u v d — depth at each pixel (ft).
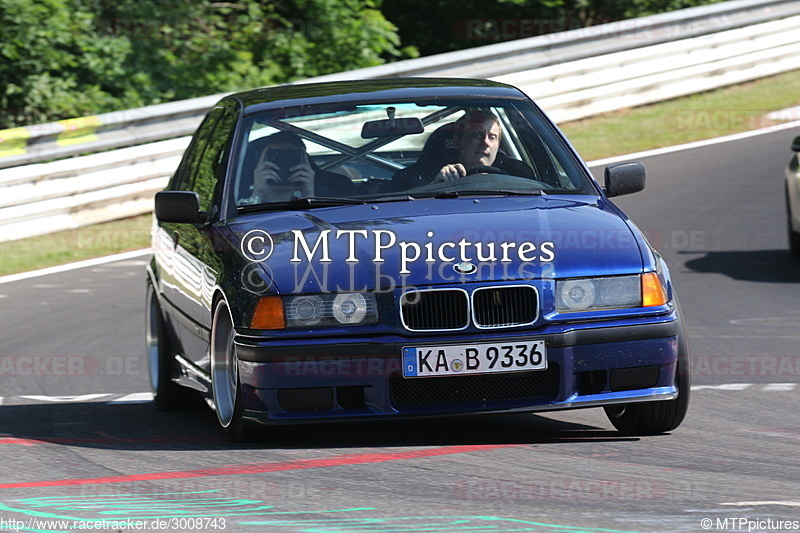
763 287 107.86
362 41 226.79
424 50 256.73
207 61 213.25
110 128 153.69
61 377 84.84
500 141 70.33
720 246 124.47
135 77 206.08
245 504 47.78
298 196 66.85
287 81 218.79
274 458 57.00
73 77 203.31
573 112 189.47
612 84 192.85
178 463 56.85
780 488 49.65
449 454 57.16
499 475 52.37
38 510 47.75
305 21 227.61
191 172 77.92
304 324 57.98
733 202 141.28
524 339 57.62
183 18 217.36
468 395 58.08
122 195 152.15
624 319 59.00
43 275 124.06
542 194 67.26
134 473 54.80
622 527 42.98
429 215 63.10
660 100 198.18
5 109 197.16
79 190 147.54
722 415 67.62
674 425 61.93
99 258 131.64
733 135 177.78
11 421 70.79
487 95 73.26
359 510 46.29
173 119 160.56
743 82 206.80
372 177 67.72
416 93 72.95
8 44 193.77
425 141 69.62
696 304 102.89
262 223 64.13
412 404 58.03
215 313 62.64
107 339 96.53
